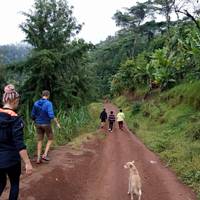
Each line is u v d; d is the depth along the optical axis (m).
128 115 38.34
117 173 9.98
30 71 23.44
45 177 7.83
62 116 16.89
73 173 8.96
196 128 16.09
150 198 7.88
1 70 22.53
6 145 4.77
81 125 20.55
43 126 8.97
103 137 18.50
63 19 24.94
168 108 27.27
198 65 26.23
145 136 20.28
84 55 27.20
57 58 23.19
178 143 15.23
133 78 55.47
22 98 23.14
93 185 8.55
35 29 24.53
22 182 7.25
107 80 93.06
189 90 24.89
